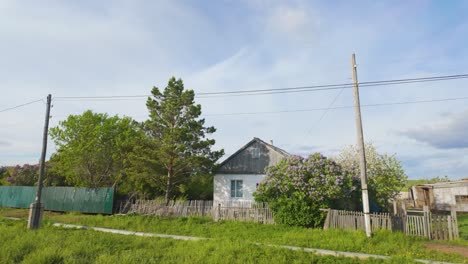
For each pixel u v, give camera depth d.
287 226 18.73
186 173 26.67
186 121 26.47
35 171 38.41
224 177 29.69
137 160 25.30
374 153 28.98
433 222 15.52
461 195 31.38
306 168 19.50
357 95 16.42
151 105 26.39
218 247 12.49
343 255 11.71
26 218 23.73
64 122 33.03
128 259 10.42
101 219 22.14
